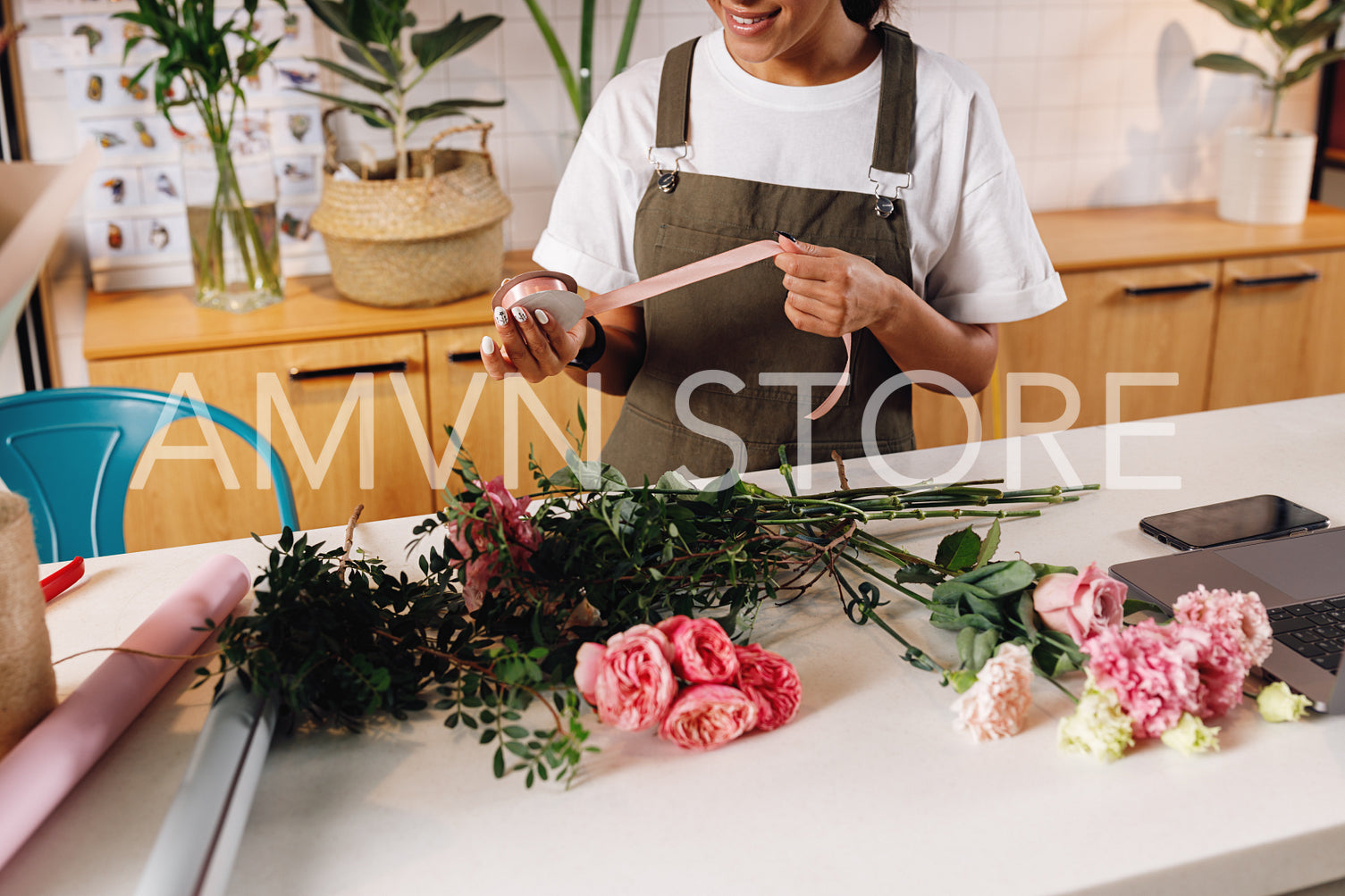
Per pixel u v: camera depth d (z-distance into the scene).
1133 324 2.82
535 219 2.89
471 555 0.92
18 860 0.77
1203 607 0.90
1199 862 0.75
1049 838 0.77
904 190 1.50
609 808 0.81
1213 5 2.95
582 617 0.96
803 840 0.77
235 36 2.53
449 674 0.94
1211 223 3.06
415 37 2.36
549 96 2.80
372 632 0.92
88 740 0.82
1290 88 3.32
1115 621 0.91
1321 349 2.99
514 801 0.82
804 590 1.10
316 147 2.65
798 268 1.23
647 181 1.58
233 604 1.04
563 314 1.19
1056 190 3.24
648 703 0.82
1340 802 0.80
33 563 0.82
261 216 2.39
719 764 0.85
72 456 1.66
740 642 1.02
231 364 2.29
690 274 1.22
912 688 0.95
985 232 1.52
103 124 2.51
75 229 2.55
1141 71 3.18
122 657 0.91
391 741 0.89
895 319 1.37
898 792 0.82
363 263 2.35
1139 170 3.28
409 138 2.74
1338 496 1.31
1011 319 1.55
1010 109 3.12
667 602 0.99
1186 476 1.37
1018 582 0.92
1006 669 0.85
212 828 0.71
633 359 1.64
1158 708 0.83
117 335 2.26
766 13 1.27
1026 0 3.02
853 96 1.49
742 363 1.56
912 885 0.73
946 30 2.99
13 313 0.69
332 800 0.82
